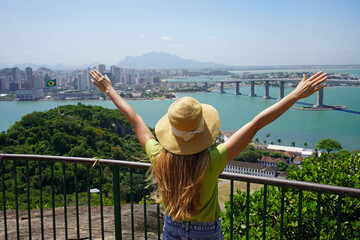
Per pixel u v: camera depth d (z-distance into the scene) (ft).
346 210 15.51
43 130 198.18
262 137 415.23
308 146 366.43
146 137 7.93
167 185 6.88
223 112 590.55
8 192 79.00
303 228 15.71
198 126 6.49
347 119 514.68
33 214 19.65
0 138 177.68
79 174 120.16
